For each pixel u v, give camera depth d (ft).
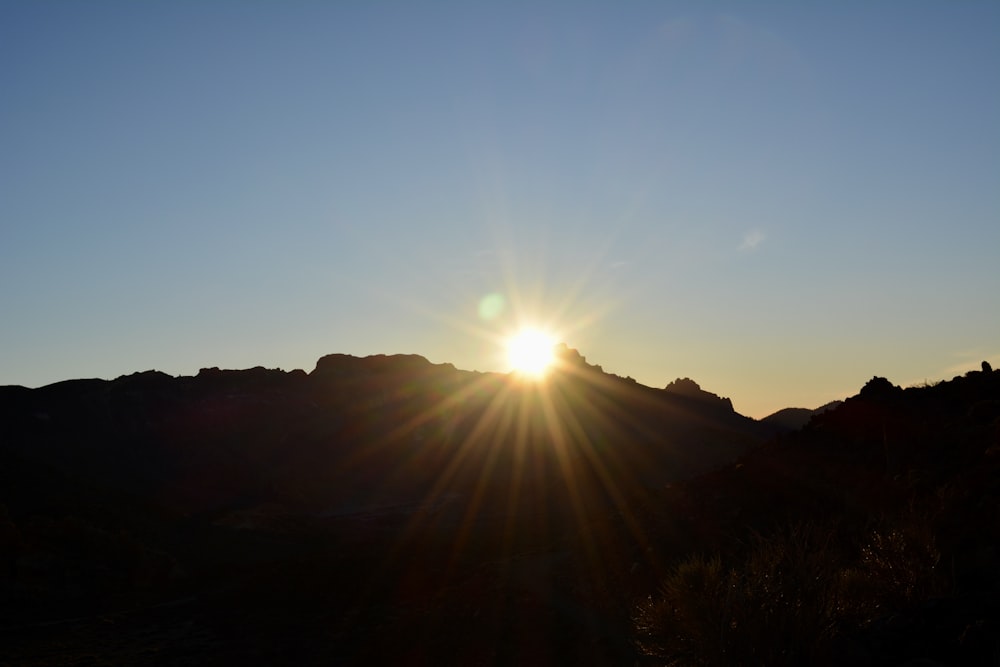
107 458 414.21
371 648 102.17
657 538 115.03
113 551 188.03
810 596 39.09
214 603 154.10
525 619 101.14
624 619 92.48
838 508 90.33
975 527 55.93
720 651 39.14
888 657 37.29
